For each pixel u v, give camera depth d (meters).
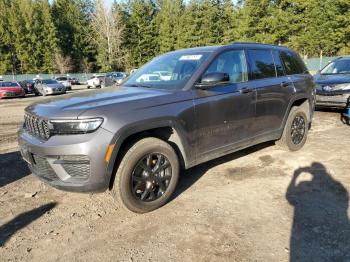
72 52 65.62
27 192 4.26
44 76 57.28
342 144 5.96
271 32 40.66
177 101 3.68
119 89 4.11
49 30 62.94
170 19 61.00
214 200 3.86
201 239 3.07
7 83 23.62
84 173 3.18
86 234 3.24
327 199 3.78
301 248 2.88
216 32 52.91
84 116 3.10
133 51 64.50
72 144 3.10
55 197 4.11
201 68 4.00
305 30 40.38
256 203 3.75
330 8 37.84
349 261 2.70
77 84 45.62
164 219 3.46
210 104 3.97
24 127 3.90
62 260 2.84
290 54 5.64
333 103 8.48
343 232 3.10
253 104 4.57
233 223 3.33
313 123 8.01
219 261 2.75
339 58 10.13
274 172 4.66
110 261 2.80
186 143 3.79
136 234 3.20
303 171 4.66
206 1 51.59
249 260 2.74
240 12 45.16
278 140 5.49
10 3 69.12
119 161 3.38
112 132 3.16
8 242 3.13
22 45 62.72
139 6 63.72
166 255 2.85
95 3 59.34
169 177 3.69
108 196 4.09
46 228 3.37
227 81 4.21
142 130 3.37
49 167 3.31
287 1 38.84
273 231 3.16
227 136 4.30
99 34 60.56
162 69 4.39
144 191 3.52
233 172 4.71
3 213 3.71
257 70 4.79
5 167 5.27
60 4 70.31
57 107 3.38
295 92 5.33
